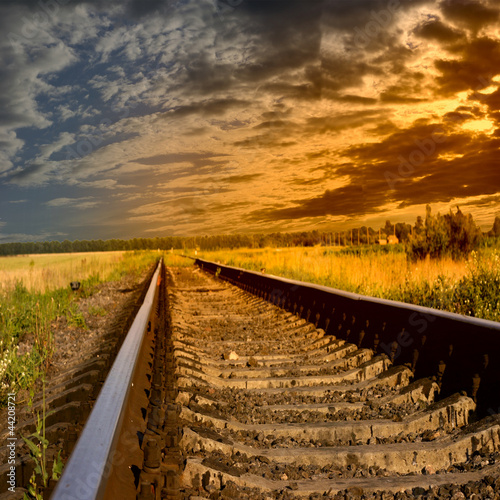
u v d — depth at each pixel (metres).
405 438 3.39
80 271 21.25
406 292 8.63
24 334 7.93
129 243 119.94
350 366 5.29
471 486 2.59
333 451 3.13
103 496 1.39
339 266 12.95
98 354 6.16
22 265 21.38
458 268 10.40
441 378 4.06
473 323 3.85
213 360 5.80
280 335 7.60
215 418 3.54
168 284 19.45
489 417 3.32
